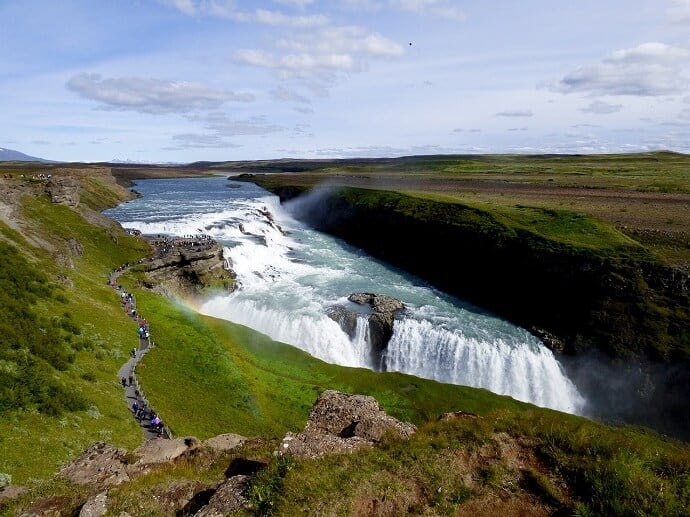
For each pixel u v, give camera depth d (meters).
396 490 12.62
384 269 92.81
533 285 69.06
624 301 58.19
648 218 86.06
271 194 178.12
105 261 70.88
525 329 65.19
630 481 12.84
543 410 47.72
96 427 29.06
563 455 14.27
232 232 101.44
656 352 52.75
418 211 104.75
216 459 18.86
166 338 48.22
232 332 56.78
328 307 67.38
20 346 33.22
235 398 40.47
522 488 13.28
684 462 13.75
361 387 48.50
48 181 85.31
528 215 89.81
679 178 153.12
